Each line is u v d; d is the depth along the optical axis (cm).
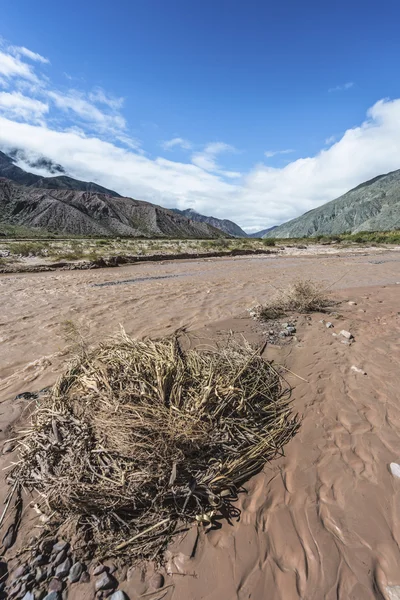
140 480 217
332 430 301
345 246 4194
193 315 695
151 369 314
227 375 342
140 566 186
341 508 223
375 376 399
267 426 302
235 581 180
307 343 507
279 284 1152
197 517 212
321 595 173
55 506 214
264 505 227
